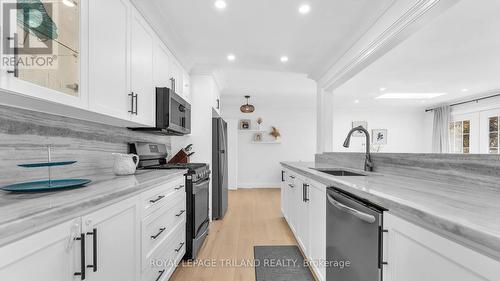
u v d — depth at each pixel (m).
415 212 0.83
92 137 1.90
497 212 0.77
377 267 1.08
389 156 1.98
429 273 0.80
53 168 1.52
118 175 1.89
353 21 2.36
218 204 3.92
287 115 7.38
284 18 2.31
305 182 2.39
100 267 1.11
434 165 1.51
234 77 4.42
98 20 1.47
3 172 1.22
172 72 2.87
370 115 7.79
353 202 1.30
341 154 3.02
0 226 0.65
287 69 3.89
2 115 1.22
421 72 4.18
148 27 2.19
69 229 0.92
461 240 0.68
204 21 2.37
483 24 2.51
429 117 7.57
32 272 0.76
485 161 1.19
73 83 1.29
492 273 0.60
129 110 1.85
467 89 5.38
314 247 2.06
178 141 3.81
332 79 3.51
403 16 1.85
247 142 7.32
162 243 1.86
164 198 1.90
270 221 3.83
